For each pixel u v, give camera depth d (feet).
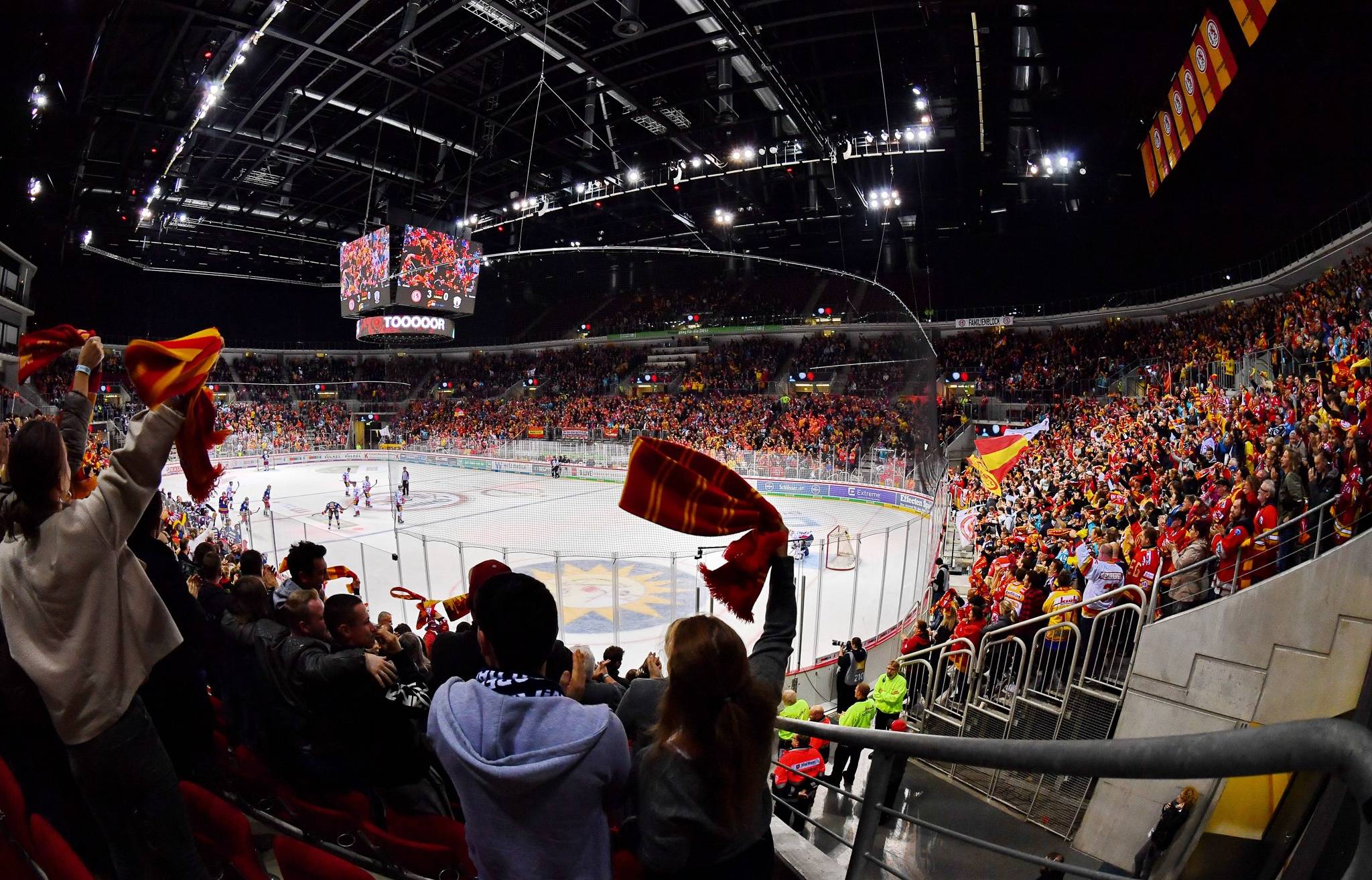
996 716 28.94
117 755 7.50
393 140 111.14
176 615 9.63
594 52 78.43
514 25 74.69
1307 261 81.61
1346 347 57.88
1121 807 22.79
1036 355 126.11
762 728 5.80
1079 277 130.72
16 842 9.20
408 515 67.15
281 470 160.76
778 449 52.65
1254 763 3.51
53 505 7.15
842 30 77.10
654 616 50.47
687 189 124.67
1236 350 84.53
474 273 53.62
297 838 10.84
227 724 13.23
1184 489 45.37
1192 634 23.81
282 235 149.79
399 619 54.39
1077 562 42.45
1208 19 55.47
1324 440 36.06
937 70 85.46
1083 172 104.88
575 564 57.62
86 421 8.93
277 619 12.75
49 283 157.89
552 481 58.18
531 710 6.07
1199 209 105.50
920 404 53.57
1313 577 20.93
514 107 97.45
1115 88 79.05
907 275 146.10
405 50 80.59
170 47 76.64
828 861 10.30
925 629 37.17
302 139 109.50
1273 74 71.77
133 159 108.99
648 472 7.46
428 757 10.69
